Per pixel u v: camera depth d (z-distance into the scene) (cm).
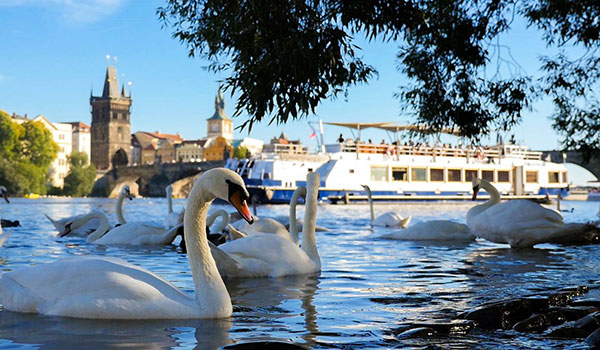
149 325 466
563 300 581
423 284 715
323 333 454
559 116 1475
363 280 747
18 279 521
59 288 500
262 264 769
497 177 7231
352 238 1454
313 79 671
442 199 6706
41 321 473
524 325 477
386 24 801
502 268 869
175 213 1911
